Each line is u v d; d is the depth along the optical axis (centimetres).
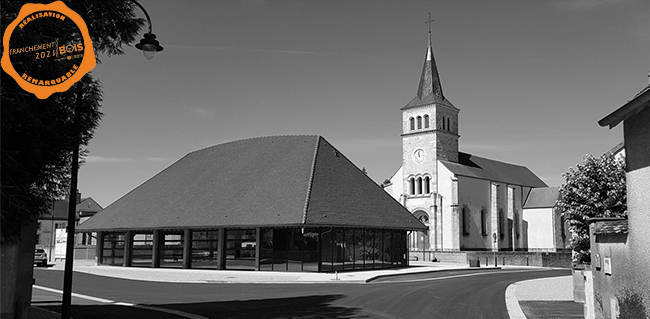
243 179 4462
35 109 1048
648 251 1009
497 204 6962
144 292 2455
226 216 4019
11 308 1165
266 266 3831
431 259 5969
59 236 5956
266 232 3869
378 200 4497
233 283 2973
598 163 2053
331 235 3816
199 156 5306
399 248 4491
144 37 1302
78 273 3809
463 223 6450
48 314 1622
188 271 3922
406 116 6994
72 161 1193
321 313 1730
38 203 1108
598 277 1364
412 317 1644
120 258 4703
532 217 7481
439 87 6994
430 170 6612
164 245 4381
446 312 1745
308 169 4241
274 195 4059
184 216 4278
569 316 1634
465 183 6569
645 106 995
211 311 1792
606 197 2036
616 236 1199
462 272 4150
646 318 1018
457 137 6994
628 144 1075
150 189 5084
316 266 3681
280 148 4741
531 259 5331
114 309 1847
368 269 4091
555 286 2673
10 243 1089
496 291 2412
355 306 1903
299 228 3781
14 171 1051
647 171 1009
